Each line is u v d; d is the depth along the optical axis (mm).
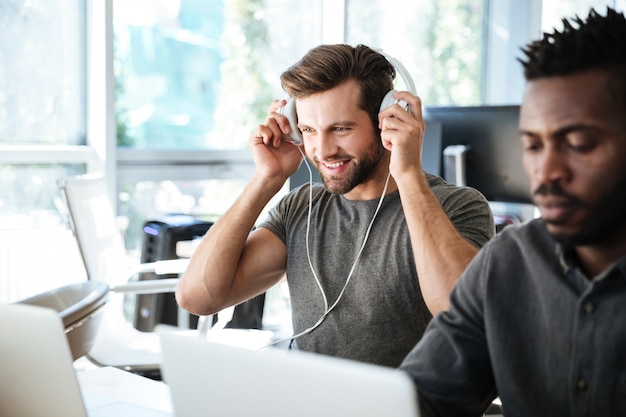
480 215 1675
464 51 5062
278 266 1827
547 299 1001
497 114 3422
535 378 1017
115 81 3750
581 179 873
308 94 1621
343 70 1605
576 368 964
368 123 1630
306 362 807
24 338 1078
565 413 984
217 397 888
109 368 1702
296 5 4418
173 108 3980
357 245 1663
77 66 3680
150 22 3840
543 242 1034
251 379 851
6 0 3426
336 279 1668
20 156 3414
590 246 929
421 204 1556
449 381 1105
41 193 3572
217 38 4102
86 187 2770
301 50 4477
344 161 1634
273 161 1843
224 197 4223
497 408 1496
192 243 3434
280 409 834
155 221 3529
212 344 875
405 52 4809
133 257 3900
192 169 4074
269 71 4336
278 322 4352
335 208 1734
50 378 1082
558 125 876
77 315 1409
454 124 3562
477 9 5094
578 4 5281
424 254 1506
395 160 1598
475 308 1094
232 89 4191
